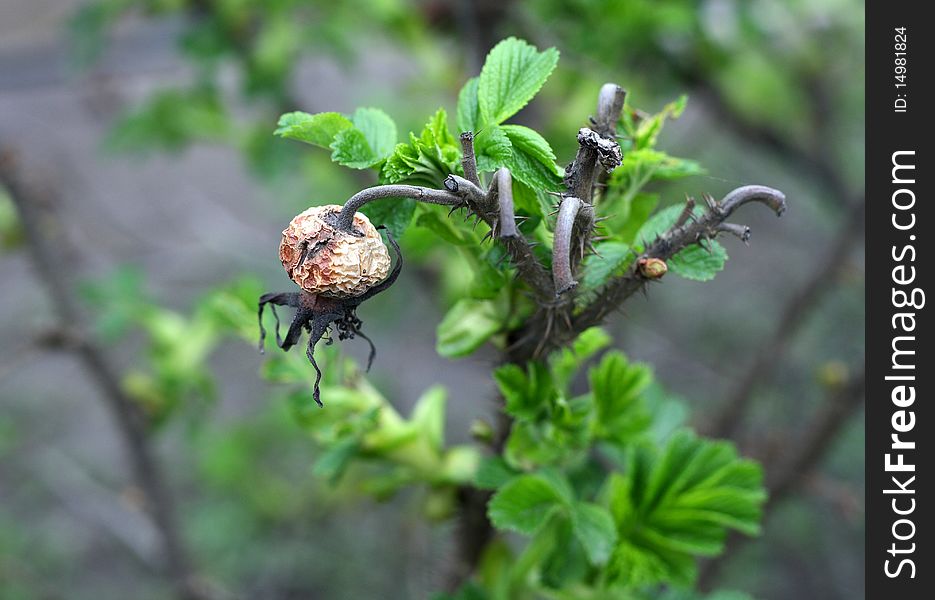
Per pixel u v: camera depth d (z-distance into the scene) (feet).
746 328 3.08
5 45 2.66
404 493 2.88
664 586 1.24
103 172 3.39
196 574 1.90
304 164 2.15
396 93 2.38
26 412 3.25
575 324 1.00
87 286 1.78
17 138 3.25
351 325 0.94
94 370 1.76
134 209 3.33
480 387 3.01
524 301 1.03
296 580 2.76
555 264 0.87
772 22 2.40
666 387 2.73
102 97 2.68
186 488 2.97
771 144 2.61
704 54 2.17
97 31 2.10
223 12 2.00
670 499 1.10
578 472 1.17
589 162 0.91
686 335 3.08
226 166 3.56
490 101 0.96
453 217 0.99
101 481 3.05
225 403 3.04
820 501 2.54
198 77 2.15
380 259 0.93
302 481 2.85
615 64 1.94
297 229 0.93
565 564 1.13
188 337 1.79
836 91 2.86
